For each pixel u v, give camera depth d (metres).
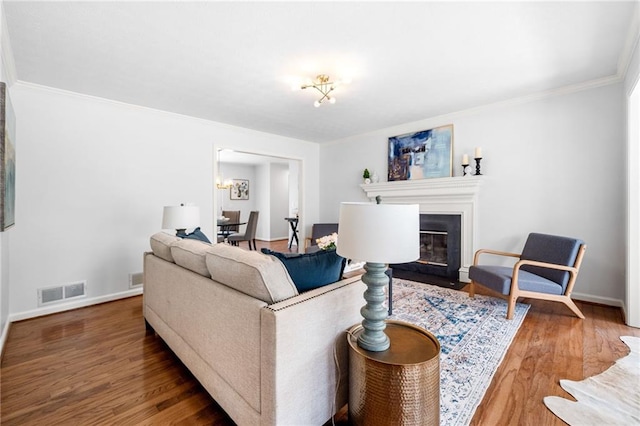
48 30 2.04
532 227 3.49
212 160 4.29
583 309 2.96
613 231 3.02
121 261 3.48
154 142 3.73
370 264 1.34
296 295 1.41
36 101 2.92
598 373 1.85
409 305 3.08
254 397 1.29
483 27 2.06
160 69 2.64
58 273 3.06
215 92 3.18
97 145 3.29
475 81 2.99
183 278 1.85
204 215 4.21
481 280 3.05
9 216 1.91
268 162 8.57
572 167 3.23
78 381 1.82
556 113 3.30
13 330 2.58
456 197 4.08
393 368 1.20
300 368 1.29
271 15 1.91
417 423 1.23
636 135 2.53
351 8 1.84
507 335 2.38
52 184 3.02
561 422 1.45
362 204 1.27
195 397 1.68
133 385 1.79
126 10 1.84
